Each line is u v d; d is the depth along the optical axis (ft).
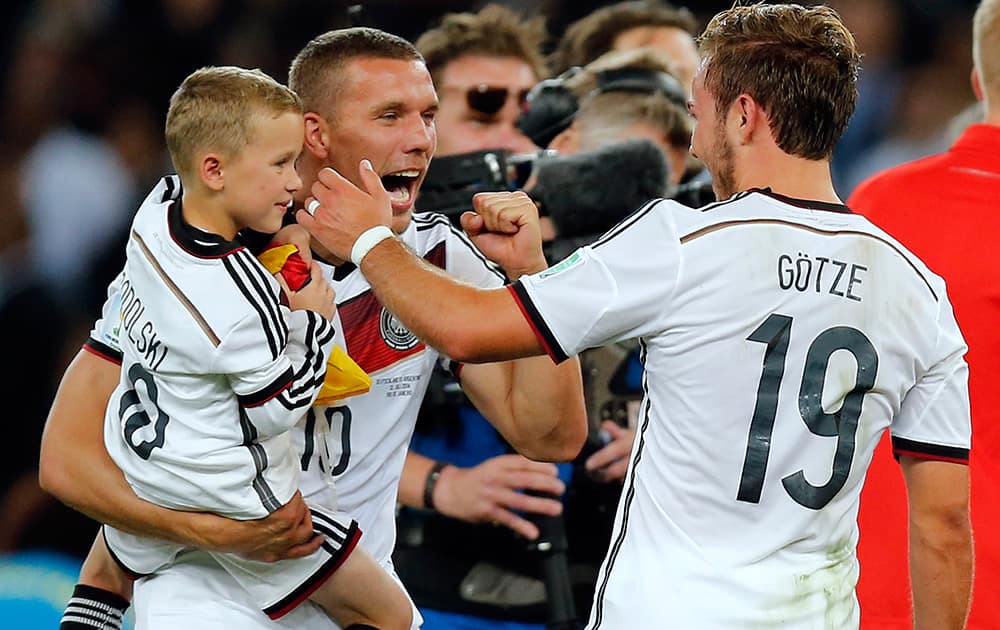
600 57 61.67
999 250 44.34
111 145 109.81
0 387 75.72
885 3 114.42
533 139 54.34
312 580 38.22
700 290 33.76
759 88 34.65
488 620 48.85
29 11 113.29
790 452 33.96
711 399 33.96
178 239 35.37
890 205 46.55
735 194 35.06
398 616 39.52
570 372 40.88
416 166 39.55
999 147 45.60
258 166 35.35
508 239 38.09
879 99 112.47
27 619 54.60
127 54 111.24
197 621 38.65
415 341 40.57
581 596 49.29
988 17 46.70
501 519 47.37
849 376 34.12
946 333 35.58
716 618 33.71
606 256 34.19
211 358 34.55
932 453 36.09
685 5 112.27
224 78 35.50
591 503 49.11
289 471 36.83
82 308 89.10
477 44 54.90
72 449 38.14
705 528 34.24
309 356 35.81
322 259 39.65
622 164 47.14
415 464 49.16
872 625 45.75
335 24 110.22
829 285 34.04
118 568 40.45
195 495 35.88
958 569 36.88
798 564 34.40
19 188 101.35
